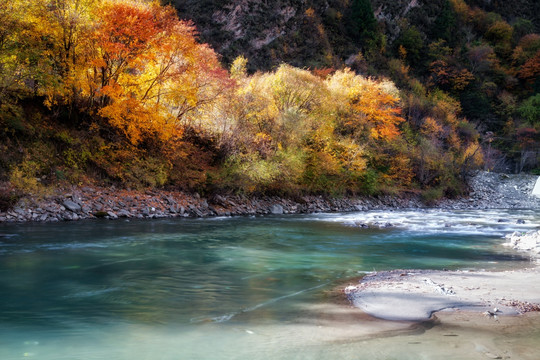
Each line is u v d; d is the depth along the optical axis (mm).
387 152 47312
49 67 19844
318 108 35750
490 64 99688
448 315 6117
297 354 4613
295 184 31906
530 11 129750
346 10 85375
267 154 28094
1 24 18203
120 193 21359
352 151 38000
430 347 4801
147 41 21969
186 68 24031
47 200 18297
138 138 22719
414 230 19453
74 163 20953
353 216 26375
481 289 7758
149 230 16188
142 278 8633
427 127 61656
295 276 9094
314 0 79375
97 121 23391
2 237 13320
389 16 93562
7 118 19531
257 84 33000
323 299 7074
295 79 34344
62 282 8141
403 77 83812
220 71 25766
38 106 21984
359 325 5648
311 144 34344
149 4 22578
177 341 5051
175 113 26594
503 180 60281
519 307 6547
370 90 42500
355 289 7750
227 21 64562
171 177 24578
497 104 96125
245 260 11016
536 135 85875
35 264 9766
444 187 50719
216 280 8562
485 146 78250
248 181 26266
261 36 67312
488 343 4926
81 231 15039
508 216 31609
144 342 5000
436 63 91625
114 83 21797
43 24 19828
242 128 28141
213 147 28125
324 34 76500
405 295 7277
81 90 22656
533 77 102562
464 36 108250
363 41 84375
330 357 4516
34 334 5285
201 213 22891
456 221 25234
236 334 5297
